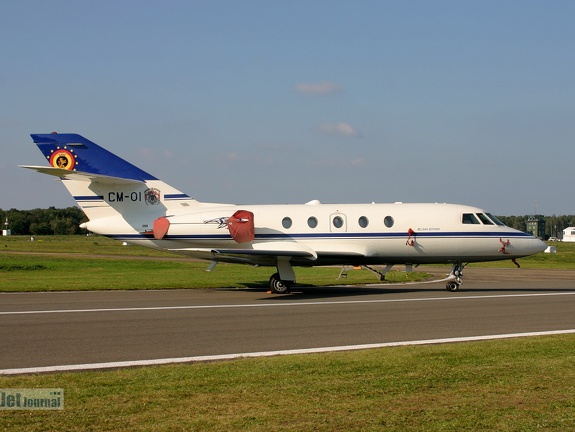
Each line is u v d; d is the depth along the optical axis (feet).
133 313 56.80
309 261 79.25
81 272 113.09
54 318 53.36
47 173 75.51
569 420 24.53
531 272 128.98
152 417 24.70
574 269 141.08
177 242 80.74
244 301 67.41
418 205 83.15
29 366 34.45
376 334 45.34
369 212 81.41
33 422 24.09
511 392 28.37
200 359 36.24
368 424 23.95
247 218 78.74
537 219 499.51
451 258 81.51
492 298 70.90
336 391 28.50
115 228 81.35
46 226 554.46
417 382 30.14
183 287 84.64
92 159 81.71
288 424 23.90
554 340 41.98
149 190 82.12
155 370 32.89
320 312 57.82
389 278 104.01
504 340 42.27
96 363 35.27
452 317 54.49
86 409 25.71
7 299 68.39
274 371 32.45
